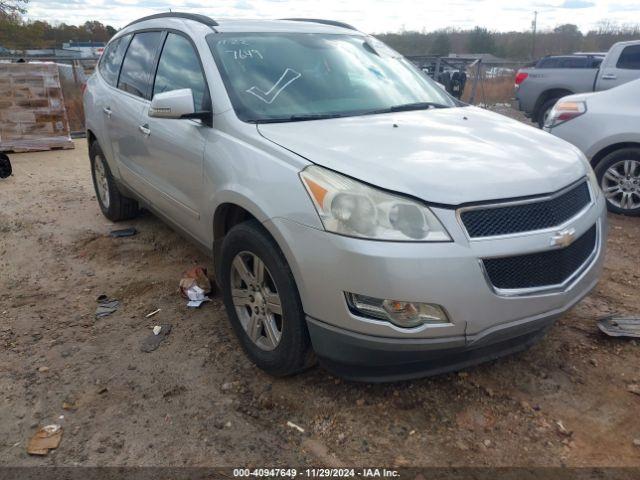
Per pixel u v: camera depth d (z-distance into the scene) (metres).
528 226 2.56
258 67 3.61
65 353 3.39
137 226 5.59
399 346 2.47
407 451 2.58
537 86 12.61
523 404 2.86
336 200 2.50
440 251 2.38
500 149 2.95
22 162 8.98
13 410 2.88
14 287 4.32
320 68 3.82
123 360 3.31
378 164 2.62
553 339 3.44
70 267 4.67
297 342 2.79
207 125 3.44
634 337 3.40
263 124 3.19
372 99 3.73
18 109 9.59
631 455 2.54
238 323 3.24
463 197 2.46
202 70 3.58
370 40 4.50
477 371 3.13
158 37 4.39
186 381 3.10
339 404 2.88
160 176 4.09
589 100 6.14
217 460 2.54
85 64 16.98
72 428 2.75
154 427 2.75
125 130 4.61
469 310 2.44
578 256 2.84
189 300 3.99
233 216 3.31
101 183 5.75
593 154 6.06
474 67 17.22
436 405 2.87
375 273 2.38
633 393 2.95
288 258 2.66
